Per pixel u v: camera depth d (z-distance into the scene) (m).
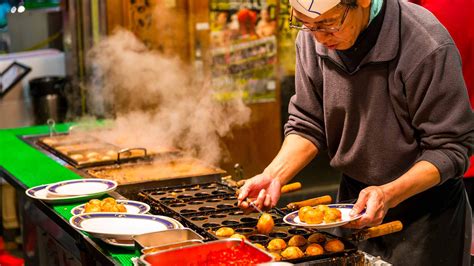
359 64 2.39
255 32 5.57
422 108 2.31
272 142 5.83
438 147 2.29
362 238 2.17
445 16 3.13
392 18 2.33
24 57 5.91
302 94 2.70
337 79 2.49
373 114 2.43
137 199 3.04
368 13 2.31
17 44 6.11
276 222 2.49
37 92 5.71
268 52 5.65
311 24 2.18
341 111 2.52
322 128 2.70
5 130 4.85
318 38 2.27
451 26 3.13
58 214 2.70
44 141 4.36
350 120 2.50
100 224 2.41
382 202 2.12
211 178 3.44
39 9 6.06
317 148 2.70
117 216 2.47
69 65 5.94
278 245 2.17
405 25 2.33
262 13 5.56
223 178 3.34
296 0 2.15
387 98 2.40
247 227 2.46
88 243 2.34
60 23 6.14
